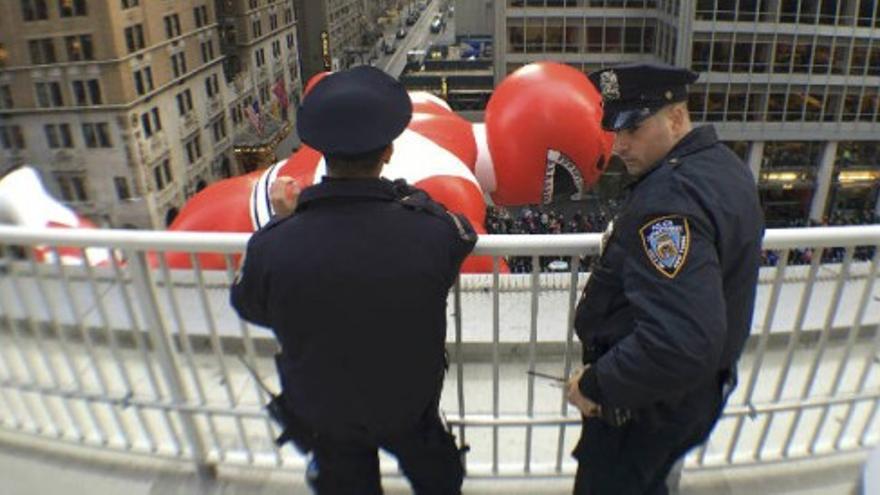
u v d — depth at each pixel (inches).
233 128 1647.4
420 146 207.8
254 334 125.3
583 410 66.1
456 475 79.7
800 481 96.3
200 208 208.5
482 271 177.3
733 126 1032.2
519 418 91.8
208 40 1499.8
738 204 58.1
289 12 2023.9
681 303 54.1
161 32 1309.1
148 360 92.1
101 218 1254.9
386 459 98.8
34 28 1145.4
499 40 1106.7
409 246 61.0
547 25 1087.6
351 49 2874.0
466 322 132.2
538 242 78.0
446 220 64.2
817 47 988.6
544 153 243.4
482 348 128.0
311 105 60.3
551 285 141.3
